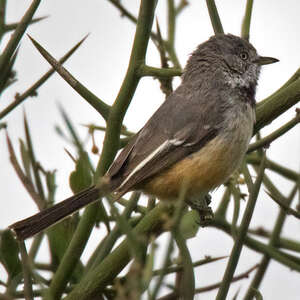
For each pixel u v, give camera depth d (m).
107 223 7.60
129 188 9.25
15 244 6.62
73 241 6.61
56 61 6.63
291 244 8.59
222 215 8.39
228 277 6.03
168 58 9.55
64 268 6.53
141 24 6.59
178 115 9.82
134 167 9.27
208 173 9.57
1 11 7.50
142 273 4.00
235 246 6.07
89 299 6.66
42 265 7.47
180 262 7.24
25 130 7.68
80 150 4.91
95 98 6.73
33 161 7.76
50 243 7.46
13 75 7.66
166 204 7.11
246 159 9.08
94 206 6.68
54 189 7.84
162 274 4.05
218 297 6.00
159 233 6.96
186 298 5.46
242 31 8.34
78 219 7.77
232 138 9.59
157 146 9.52
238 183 8.52
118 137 6.88
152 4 6.50
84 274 7.38
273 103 7.58
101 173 6.90
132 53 6.61
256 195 6.18
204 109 9.84
